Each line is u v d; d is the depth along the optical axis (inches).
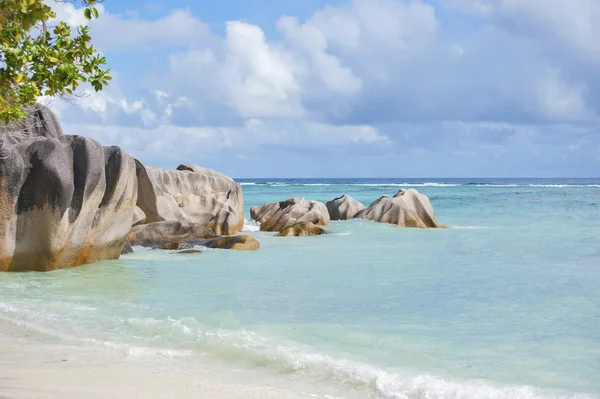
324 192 3693.4
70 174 706.8
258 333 430.0
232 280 656.4
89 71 387.9
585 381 337.4
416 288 614.2
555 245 997.2
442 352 391.2
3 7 286.2
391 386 321.1
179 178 1270.9
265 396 301.1
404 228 1278.3
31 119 786.2
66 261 731.4
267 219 1348.4
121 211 804.0
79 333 422.6
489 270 734.5
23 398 269.3
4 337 409.4
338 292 589.0
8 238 685.9
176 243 938.1
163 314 485.4
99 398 279.6
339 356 380.8
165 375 332.2
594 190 3796.8
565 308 522.0
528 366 363.3
